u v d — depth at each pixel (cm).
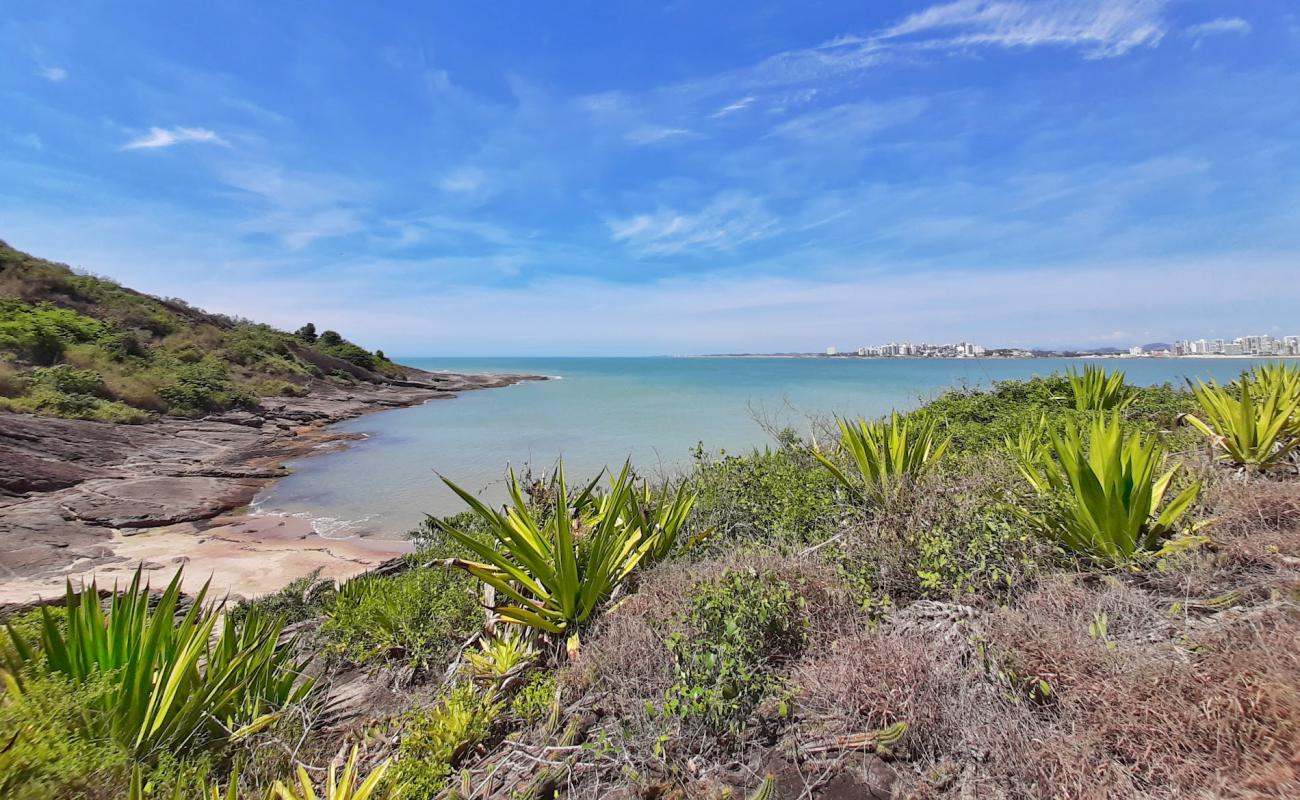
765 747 215
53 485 1362
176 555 1005
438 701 289
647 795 201
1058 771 168
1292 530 284
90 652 265
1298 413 431
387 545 1086
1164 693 176
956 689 213
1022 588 271
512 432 2517
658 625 290
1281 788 143
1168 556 270
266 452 2147
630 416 2923
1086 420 609
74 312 3256
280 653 388
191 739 264
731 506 494
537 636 335
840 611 283
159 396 2584
